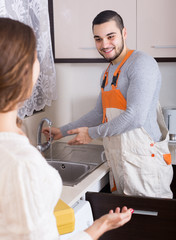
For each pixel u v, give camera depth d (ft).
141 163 6.00
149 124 6.05
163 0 7.05
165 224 5.41
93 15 7.47
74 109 8.96
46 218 2.30
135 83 5.61
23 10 5.79
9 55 2.22
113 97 6.06
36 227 2.22
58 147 8.09
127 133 5.94
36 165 2.24
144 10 7.18
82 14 7.52
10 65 2.22
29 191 2.19
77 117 8.98
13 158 2.20
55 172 2.51
